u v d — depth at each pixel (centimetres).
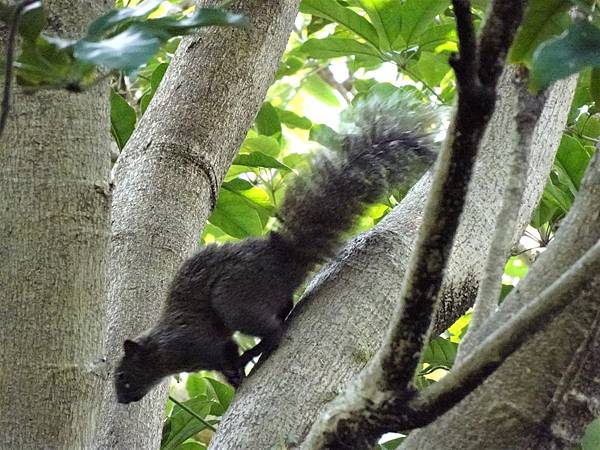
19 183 594
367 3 1006
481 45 369
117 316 798
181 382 1304
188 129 854
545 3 448
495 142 749
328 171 973
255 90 887
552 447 468
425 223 395
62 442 580
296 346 683
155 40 363
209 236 1353
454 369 414
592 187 489
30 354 580
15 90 597
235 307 943
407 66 1112
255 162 987
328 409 439
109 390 798
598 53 360
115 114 966
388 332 415
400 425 423
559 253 484
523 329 390
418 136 979
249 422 638
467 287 721
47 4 596
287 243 962
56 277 586
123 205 833
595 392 466
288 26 919
